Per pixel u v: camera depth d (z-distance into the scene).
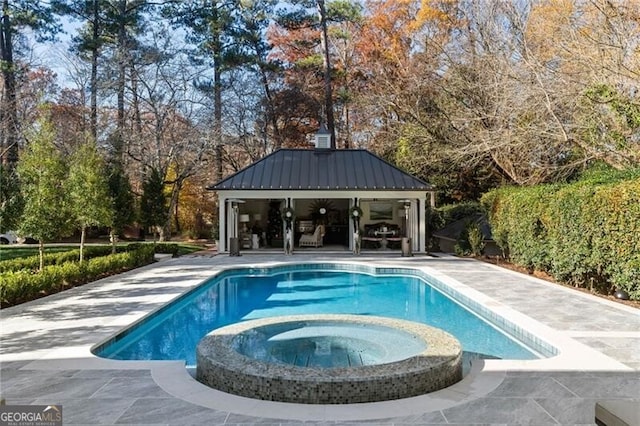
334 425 3.99
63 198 12.16
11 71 24.80
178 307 10.31
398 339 6.59
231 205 20.33
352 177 20.58
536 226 13.40
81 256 13.54
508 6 17.55
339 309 10.59
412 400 4.56
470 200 25.89
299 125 32.06
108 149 25.02
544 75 14.98
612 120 13.39
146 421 4.04
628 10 12.26
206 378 5.27
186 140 26.06
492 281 12.22
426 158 23.53
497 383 4.97
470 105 20.44
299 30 32.25
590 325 7.49
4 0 25.66
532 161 17.73
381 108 26.91
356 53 31.64
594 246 10.34
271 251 20.66
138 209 21.52
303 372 4.80
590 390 4.76
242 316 10.06
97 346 6.52
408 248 18.81
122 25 26.69
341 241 24.69
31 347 6.36
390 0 29.36
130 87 26.11
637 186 8.95
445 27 24.83
